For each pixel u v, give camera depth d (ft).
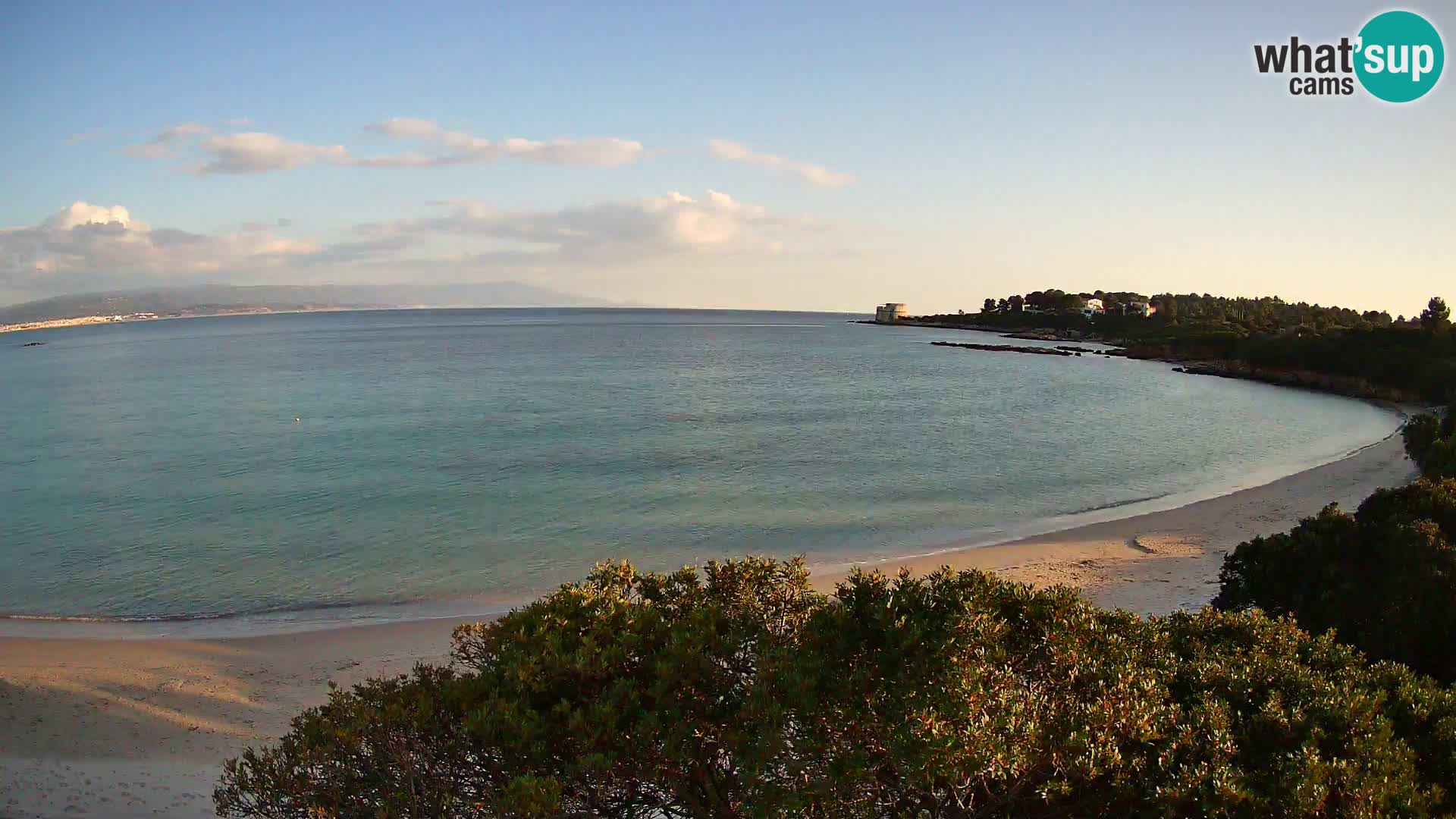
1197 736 22.35
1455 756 21.91
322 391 232.53
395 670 54.90
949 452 142.41
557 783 19.36
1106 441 156.25
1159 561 76.64
